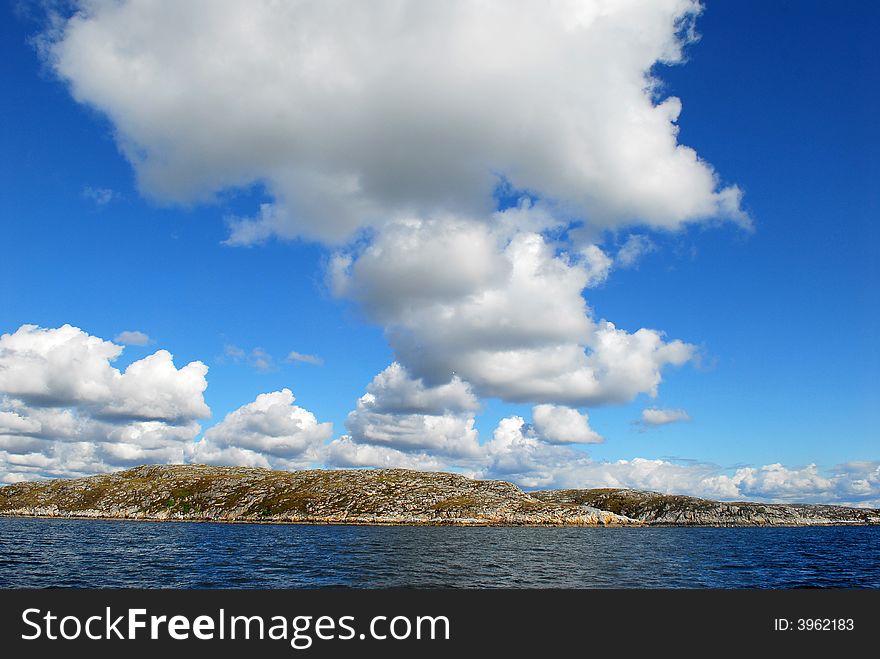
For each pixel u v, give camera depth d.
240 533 170.25
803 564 101.50
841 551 136.50
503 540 151.62
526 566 90.38
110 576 73.56
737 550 132.50
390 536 161.50
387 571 81.19
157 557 97.69
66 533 159.38
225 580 70.94
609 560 102.06
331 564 88.94
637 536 185.00
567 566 91.44
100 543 126.62
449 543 136.88
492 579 74.88
